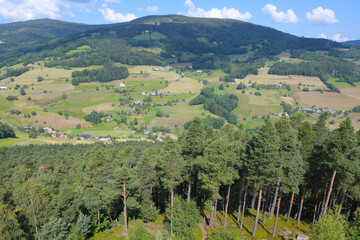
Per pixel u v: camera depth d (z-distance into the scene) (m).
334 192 35.62
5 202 29.66
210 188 31.42
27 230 30.00
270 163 30.16
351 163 29.80
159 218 41.88
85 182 44.09
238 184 41.91
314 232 24.17
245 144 38.50
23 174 61.56
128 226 38.75
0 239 23.25
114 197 35.19
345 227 26.36
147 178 38.84
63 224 28.53
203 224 38.56
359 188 32.47
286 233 35.59
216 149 31.80
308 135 36.81
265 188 39.03
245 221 39.81
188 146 37.56
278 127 34.19
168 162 32.16
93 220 36.06
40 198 31.58
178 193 45.03
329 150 31.72
